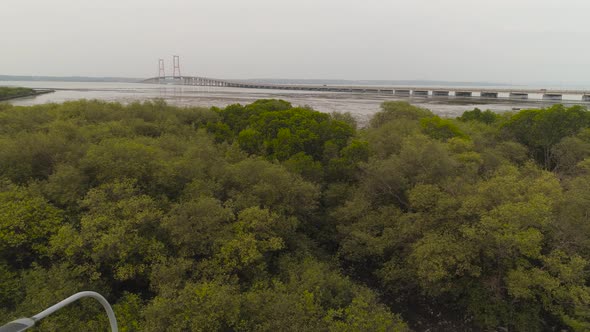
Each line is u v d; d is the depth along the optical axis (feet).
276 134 101.04
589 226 56.08
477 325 60.08
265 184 66.03
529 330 57.06
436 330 59.52
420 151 76.54
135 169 63.98
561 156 97.04
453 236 59.72
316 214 79.25
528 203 56.70
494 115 149.59
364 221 69.56
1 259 51.31
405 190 74.02
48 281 46.96
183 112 131.44
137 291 56.70
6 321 42.93
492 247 57.82
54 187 59.47
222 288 46.70
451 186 67.15
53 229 52.34
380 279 69.05
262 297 49.88
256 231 57.57
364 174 83.41
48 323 41.55
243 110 130.62
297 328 43.70
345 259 74.95
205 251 54.70
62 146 72.79
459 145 89.40
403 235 63.16
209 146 85.76
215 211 56.95
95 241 49.03
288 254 63.82
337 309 52.47
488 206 61.05
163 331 42.27
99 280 50.90
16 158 67.00
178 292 46.52
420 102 345.51
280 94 462.60
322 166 89.40
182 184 68.39
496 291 58.95
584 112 112.27
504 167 78.38
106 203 56.29
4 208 52.16
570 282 52.80
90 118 115.03
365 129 126.93
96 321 45.93
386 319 47.32
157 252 52.47
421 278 58.18
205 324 42.14
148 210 55.52
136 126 104.88
